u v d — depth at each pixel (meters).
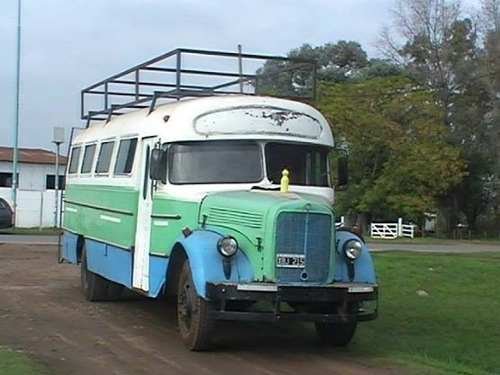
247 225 10.07
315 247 9.95
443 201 60.53
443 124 57.25
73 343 10.99
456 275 21.75
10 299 15.35
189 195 11.16
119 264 13.33
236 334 11.90
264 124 11.59
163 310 14.22
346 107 54.31
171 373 9.23
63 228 18.06
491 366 10.97
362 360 10.22
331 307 10.24
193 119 11.43
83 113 16.98
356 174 56.16
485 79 58.41
